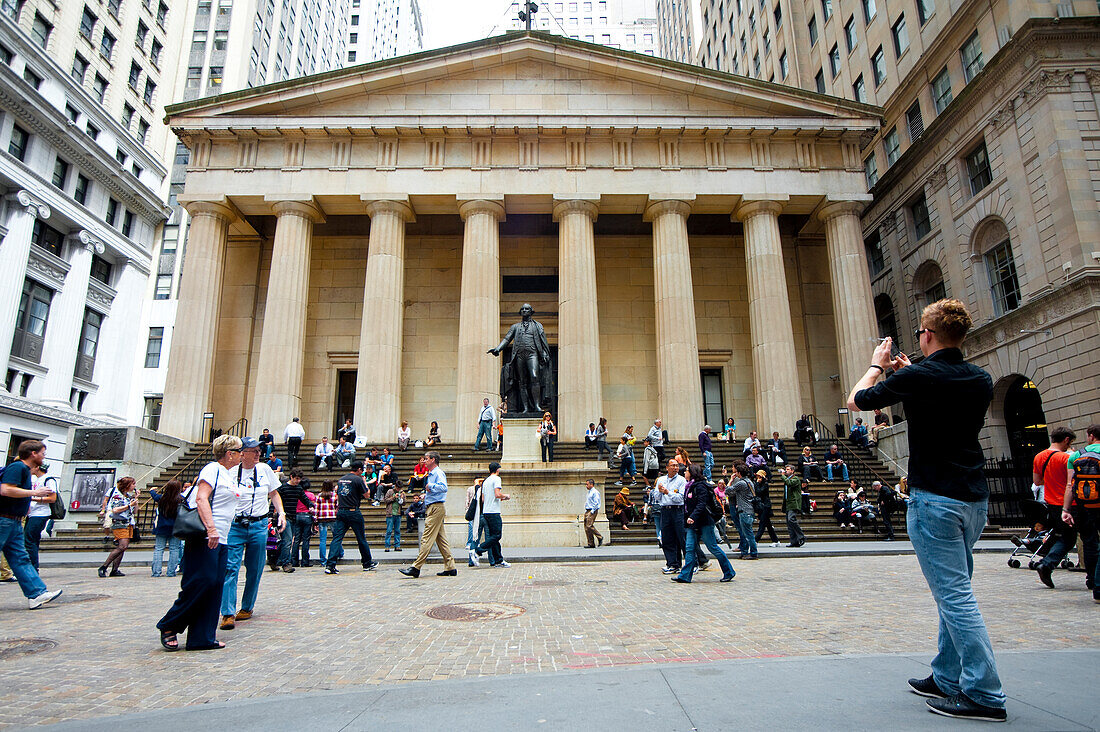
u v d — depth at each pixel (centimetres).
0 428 3095
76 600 866
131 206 4116
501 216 2759
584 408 2483
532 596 834
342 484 1168
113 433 2105
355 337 3056
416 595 857
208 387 2602
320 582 1020
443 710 343
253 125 2673
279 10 5797
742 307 3147
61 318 3541
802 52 4012
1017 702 321
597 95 2831
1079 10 2266
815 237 3181
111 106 3888
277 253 2642
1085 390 2016
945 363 348
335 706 358
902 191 3023
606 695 360
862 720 301
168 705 392
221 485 570
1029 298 2247
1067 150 2131
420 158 2730
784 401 2517
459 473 1560
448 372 3030
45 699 408
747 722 302
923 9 2877
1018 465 2288
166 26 4447
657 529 1463
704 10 6169
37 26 3388
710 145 2770
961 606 316
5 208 3228
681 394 2531
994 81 2395
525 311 1644
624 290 3138
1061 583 895
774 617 652
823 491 2030
